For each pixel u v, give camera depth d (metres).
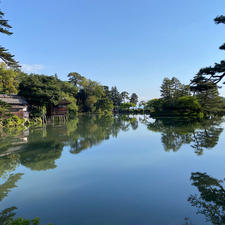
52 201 4.96
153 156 9.57
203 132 17.28
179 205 4.57
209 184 5.84
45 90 29.95
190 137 14.84
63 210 4.47
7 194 5.42
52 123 30.42
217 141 12.78
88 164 8.40
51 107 34.25
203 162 8.27
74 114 53.66
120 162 8.63
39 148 11.73
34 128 22.98
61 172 7.33
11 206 4.71
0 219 4.08
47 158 9.41
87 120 37.44
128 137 15.88
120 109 92.38
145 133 18.05
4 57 18.80
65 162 8.72
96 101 70.12
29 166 8.14
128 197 5.10
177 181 6.18
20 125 25.97
